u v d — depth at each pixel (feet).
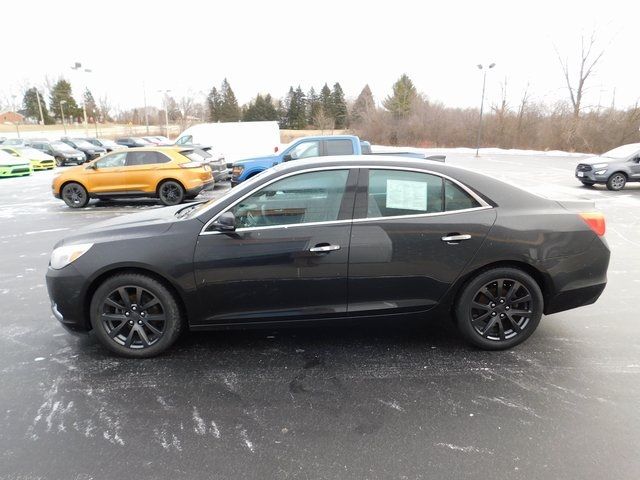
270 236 10.94
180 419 9.13
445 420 8.99
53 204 42.52
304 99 279.28
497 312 11.59
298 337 12.82
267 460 7.93
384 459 7.91
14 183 59.62
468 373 10.77
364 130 171.73
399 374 10.77
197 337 12.87
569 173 66.08
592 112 120.16
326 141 36.63
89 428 8.86
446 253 11.05
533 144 126.11
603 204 37.76
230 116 282.15
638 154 46.26
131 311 11.47
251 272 10.99
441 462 7.82
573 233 11.33
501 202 11.32
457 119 148.36
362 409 9.40
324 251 10.87
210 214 11.16
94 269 11.03
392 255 11.00
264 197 11.12
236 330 12.29
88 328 11.84
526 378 10.50
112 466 7.81
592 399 9.63
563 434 8.51
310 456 8.02
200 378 10.69
